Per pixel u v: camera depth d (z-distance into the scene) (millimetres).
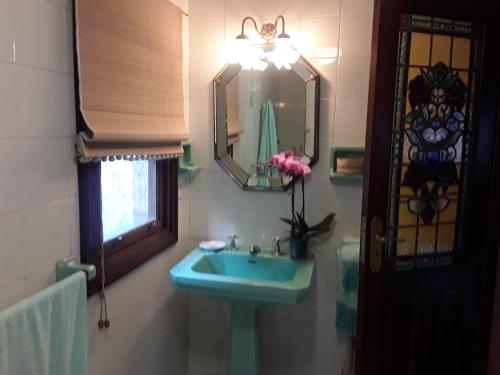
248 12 1981
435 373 1701
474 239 1649
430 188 1563
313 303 2102
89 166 1326
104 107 1326
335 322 2061
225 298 1747
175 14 1816
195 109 2094
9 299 1042
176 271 1770
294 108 1970
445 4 1421
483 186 1617
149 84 1599
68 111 1229
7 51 1003
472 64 1529
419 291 1617
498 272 1667
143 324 1790
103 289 1419
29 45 1070
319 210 2029
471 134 1578
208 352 2301
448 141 1554
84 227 1322
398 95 1456
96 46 1285
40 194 1135
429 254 1607
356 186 1977
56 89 1177
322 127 1972
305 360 2162
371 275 1514
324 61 1933
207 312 2271
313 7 1915
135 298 1711
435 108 1514
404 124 1481
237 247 2129
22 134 1061
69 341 1101
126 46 1440
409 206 1546
